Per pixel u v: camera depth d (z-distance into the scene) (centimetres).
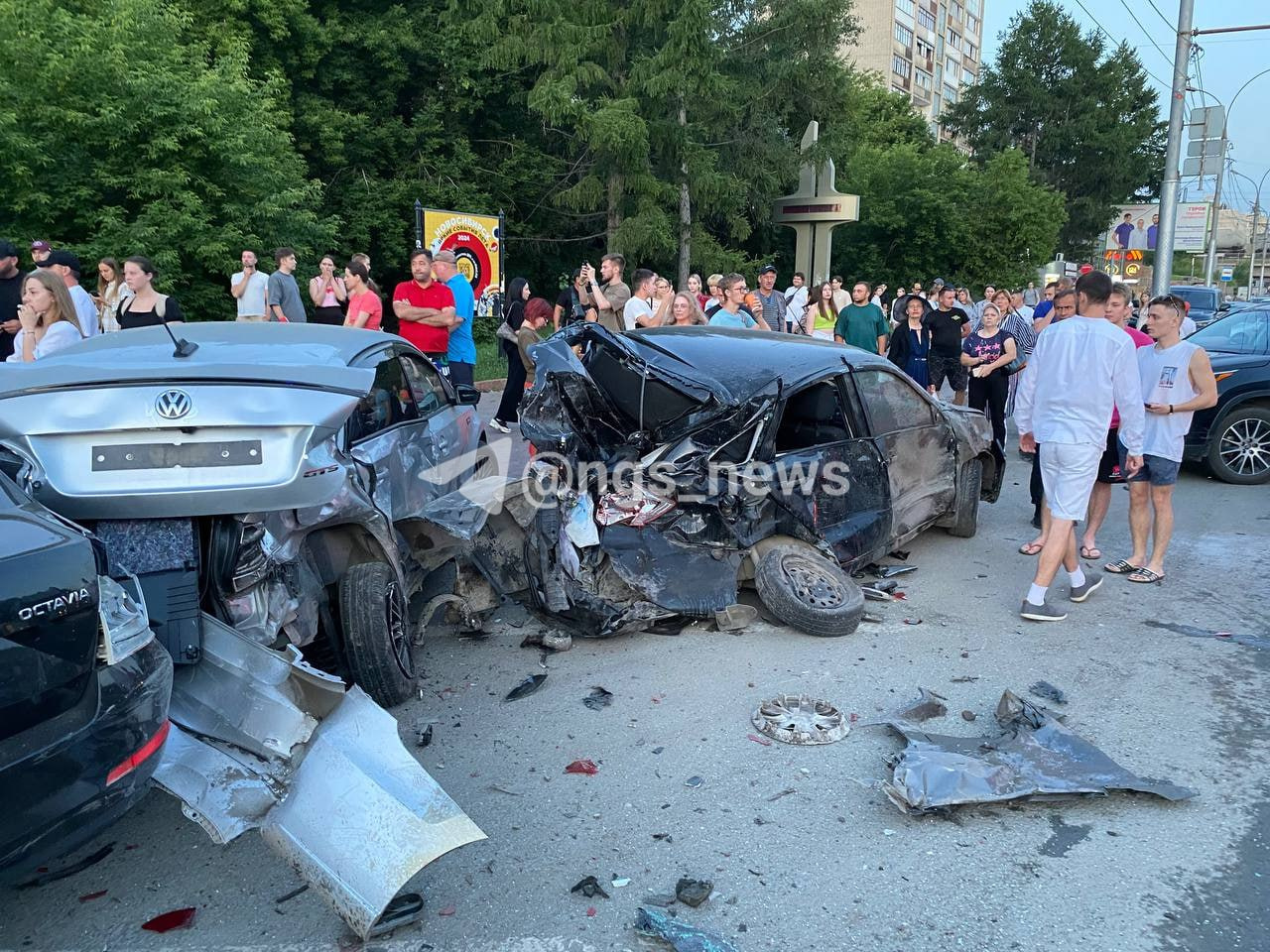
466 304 886
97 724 232
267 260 1667
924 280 3603
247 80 1666
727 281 937
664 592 465
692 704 414
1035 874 297
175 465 305
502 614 524
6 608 211
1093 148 5812
